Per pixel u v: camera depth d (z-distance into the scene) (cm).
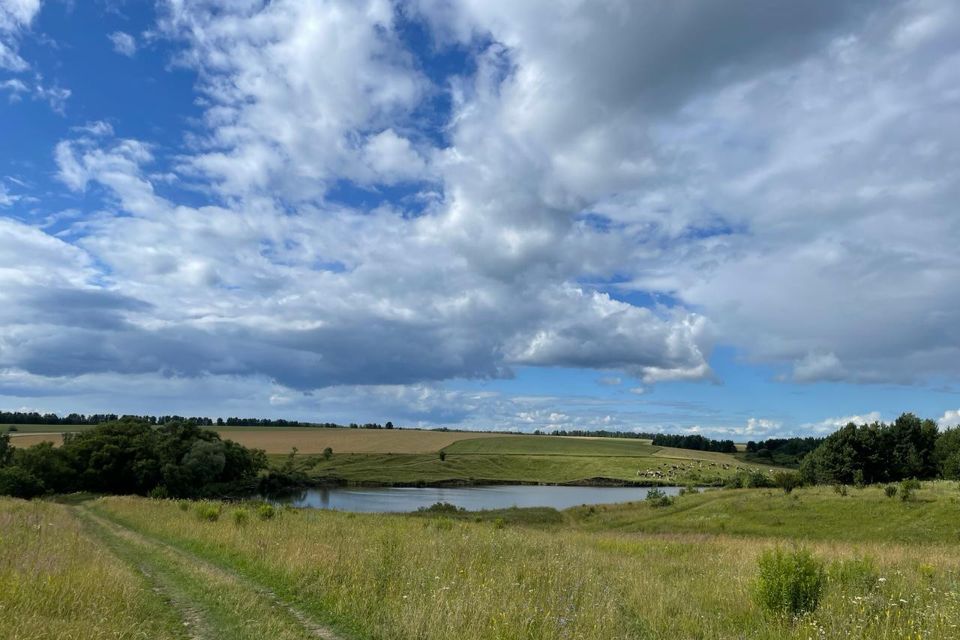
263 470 11319
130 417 9338
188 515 2791
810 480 8125
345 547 1467
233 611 957
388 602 952
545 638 748
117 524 2686
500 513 5878
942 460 8544
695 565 1661
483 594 921
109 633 754
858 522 4075
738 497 5472
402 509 7362
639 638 833
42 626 723
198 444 8819
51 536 1752
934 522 3762
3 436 8225
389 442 17138
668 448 19512
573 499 9606
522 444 18538
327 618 923
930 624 839
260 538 1736
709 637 836
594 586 1118
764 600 971
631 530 4594
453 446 17338
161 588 1147
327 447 15400
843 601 984
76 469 7900
